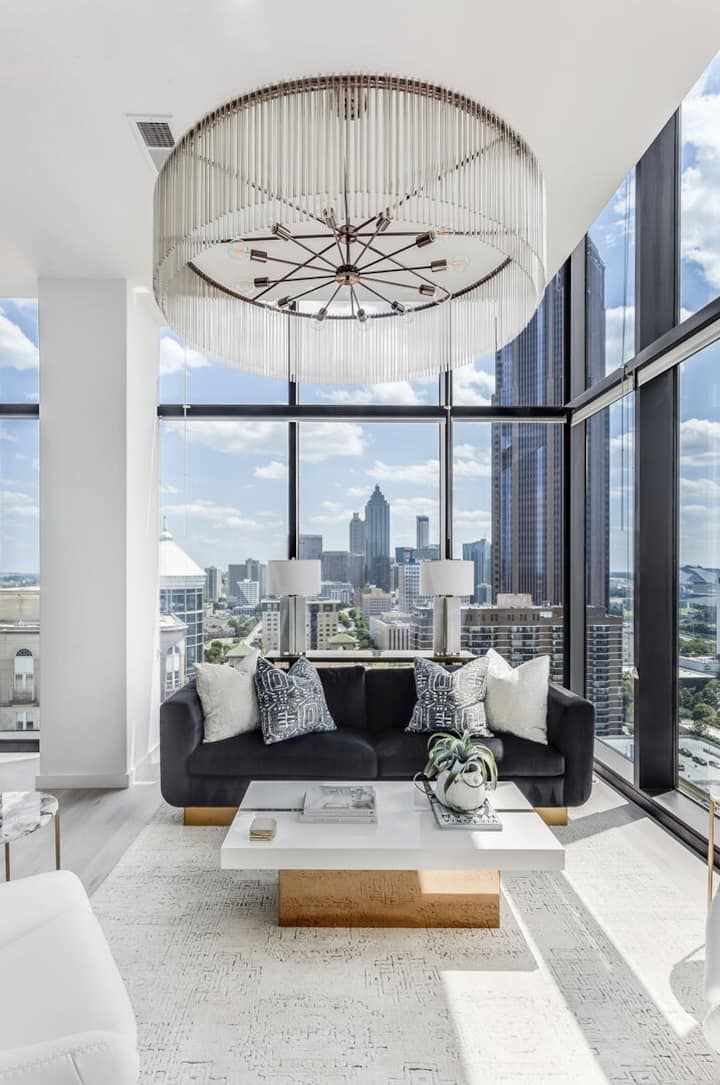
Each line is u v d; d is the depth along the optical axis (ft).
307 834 8.44
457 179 5.50
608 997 7.19
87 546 14.17
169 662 17.60
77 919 5.62
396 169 5.33
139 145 9.71
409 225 9.43
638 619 12.59
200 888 9.56
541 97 8.48
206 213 5.63
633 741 13.28
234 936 8.33
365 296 12.65
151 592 16.29
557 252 12.34
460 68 8.05
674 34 7.47
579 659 17.29
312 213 5.47
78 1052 4.03
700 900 9.23
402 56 7.89
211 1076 6.07
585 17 7.26
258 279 8.02
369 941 8.23
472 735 12.32
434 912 8.56
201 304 7.82
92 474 14.20
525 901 9.21
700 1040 6.57
